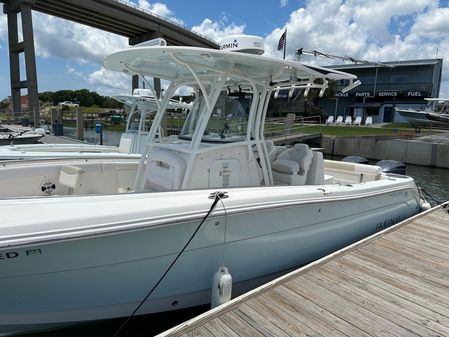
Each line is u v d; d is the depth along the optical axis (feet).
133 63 11.87
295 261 11.37
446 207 18.67
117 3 105.91
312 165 14.29
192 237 8.63
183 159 10.80
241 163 11.64
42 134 42.47
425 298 9.26
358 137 66.03
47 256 7.16
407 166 58.65
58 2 97.60
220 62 10.69
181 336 7.32
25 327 7.87
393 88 138.00
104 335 9.25
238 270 9.91
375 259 11.62
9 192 12.46
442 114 90.89
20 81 106.52
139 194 8.95
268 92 12.25
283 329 7.70
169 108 17.40
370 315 8.39
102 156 15.56
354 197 12.81
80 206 7.86
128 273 8.18
